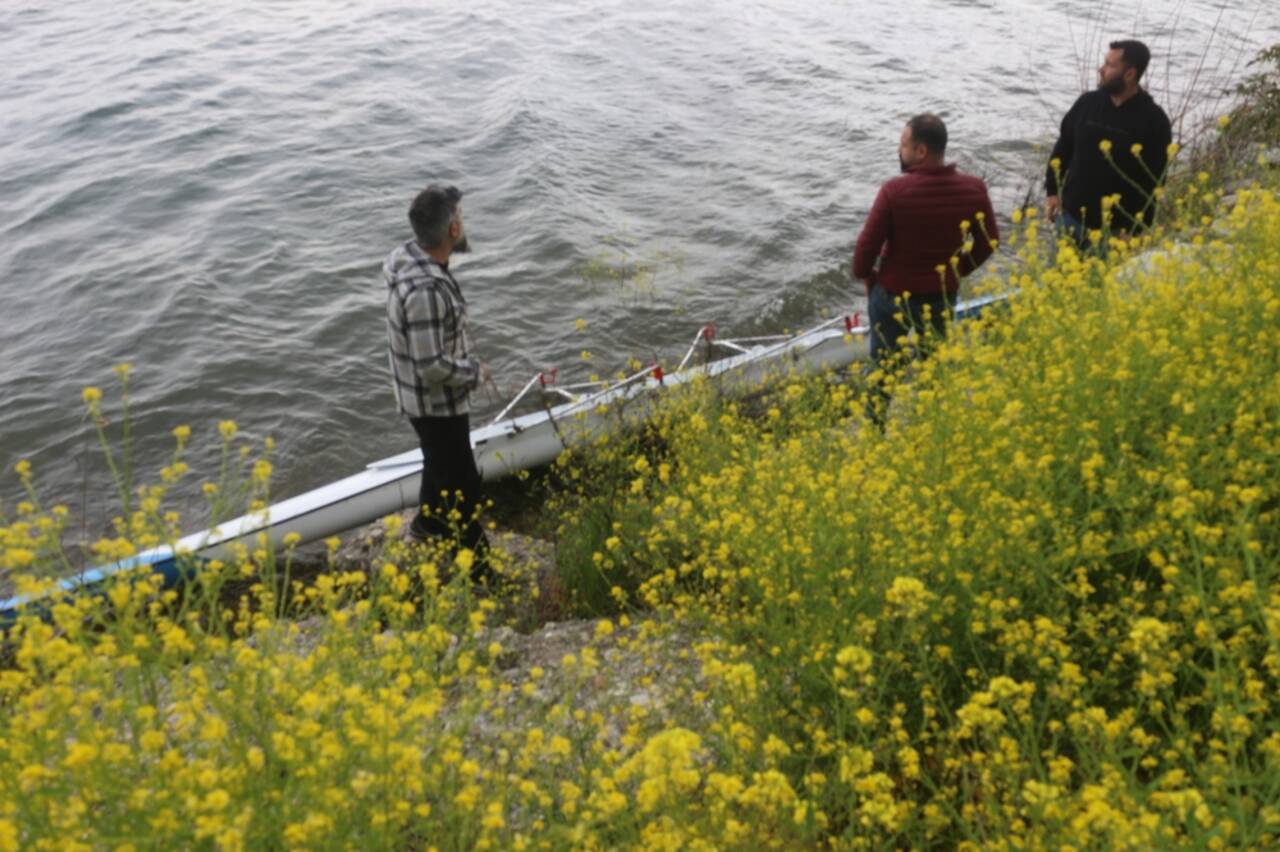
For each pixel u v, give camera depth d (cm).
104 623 269
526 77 2006
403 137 1698
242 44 2220
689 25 2423
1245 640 296
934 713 344
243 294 1205
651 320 1134
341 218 1411
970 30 2439
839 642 339
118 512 846
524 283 1215
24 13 2455
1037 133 1714
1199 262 504
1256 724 285
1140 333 425
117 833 238
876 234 594
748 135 1734
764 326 1134
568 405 788
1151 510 375
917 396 470
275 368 1056
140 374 1046
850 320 892
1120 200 673
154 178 1538
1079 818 246
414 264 532
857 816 297
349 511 726
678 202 1463
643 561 552
